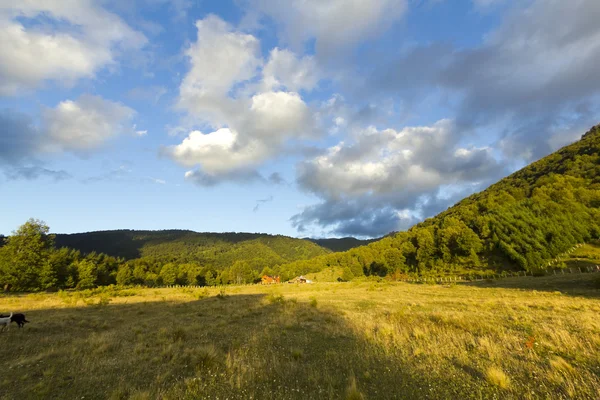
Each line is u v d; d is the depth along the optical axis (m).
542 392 6.62
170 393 6.72
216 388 7.10
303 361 9.38
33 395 6.84
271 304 26.39
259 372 8.12
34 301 31.45
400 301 28.06
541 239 70.38
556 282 38.03
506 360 8.96
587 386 6.67
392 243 125.00
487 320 15.29
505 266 72.69
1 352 10.41
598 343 10.12
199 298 35.03
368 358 9.48
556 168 135.75
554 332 11.65
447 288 44.09
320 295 38.44
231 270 125.56
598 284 30.19
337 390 6.82
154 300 33.22
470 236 85.00
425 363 8.90
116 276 100.56
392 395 6.65
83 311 22.55
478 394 6.55
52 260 70.12
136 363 9.19
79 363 9.16
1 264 50.19
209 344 11.50
